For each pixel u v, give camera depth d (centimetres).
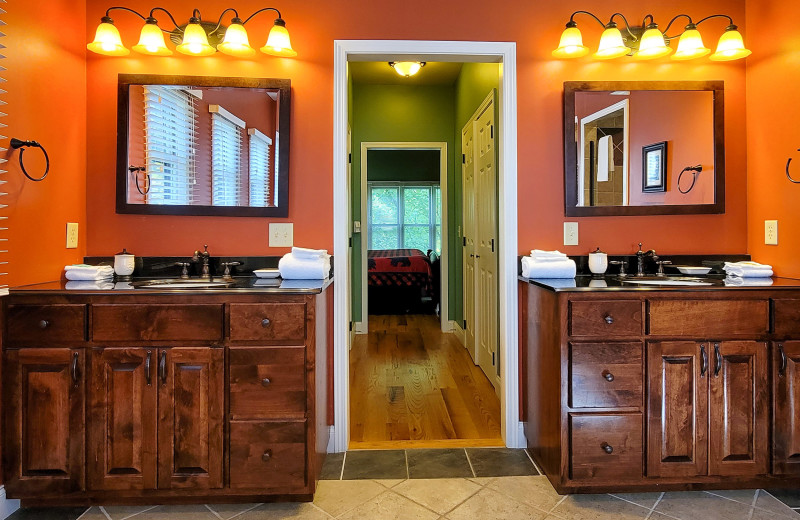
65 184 209
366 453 227
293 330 177
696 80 240
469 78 408
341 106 231
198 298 175
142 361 174
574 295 181
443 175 499
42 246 195
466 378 350
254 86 229
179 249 230
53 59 200
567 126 235
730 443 183
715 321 183
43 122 194
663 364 182
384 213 943
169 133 228
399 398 307
